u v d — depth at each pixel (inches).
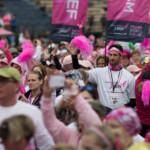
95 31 2073.1
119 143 204.1
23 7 2377.0
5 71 287.0
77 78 357.4
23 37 1718.8
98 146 198.4
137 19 561.3
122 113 234.1
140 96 445.7
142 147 232.8
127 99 470.9
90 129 204.5
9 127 208.2
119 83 468.1
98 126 208.4
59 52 864.3
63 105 283.3
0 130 210.5
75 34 610.2
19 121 211.2
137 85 452.1
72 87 247.1
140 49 827.4
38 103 404.8
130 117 233.1
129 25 562.9
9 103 293.0
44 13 2317.9
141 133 451.8
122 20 563.5
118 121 232.5
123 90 466.6
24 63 514.0
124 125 231.8
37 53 645.3
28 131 211.8
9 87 287.4
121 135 212.2
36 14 2310.5
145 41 804.6
